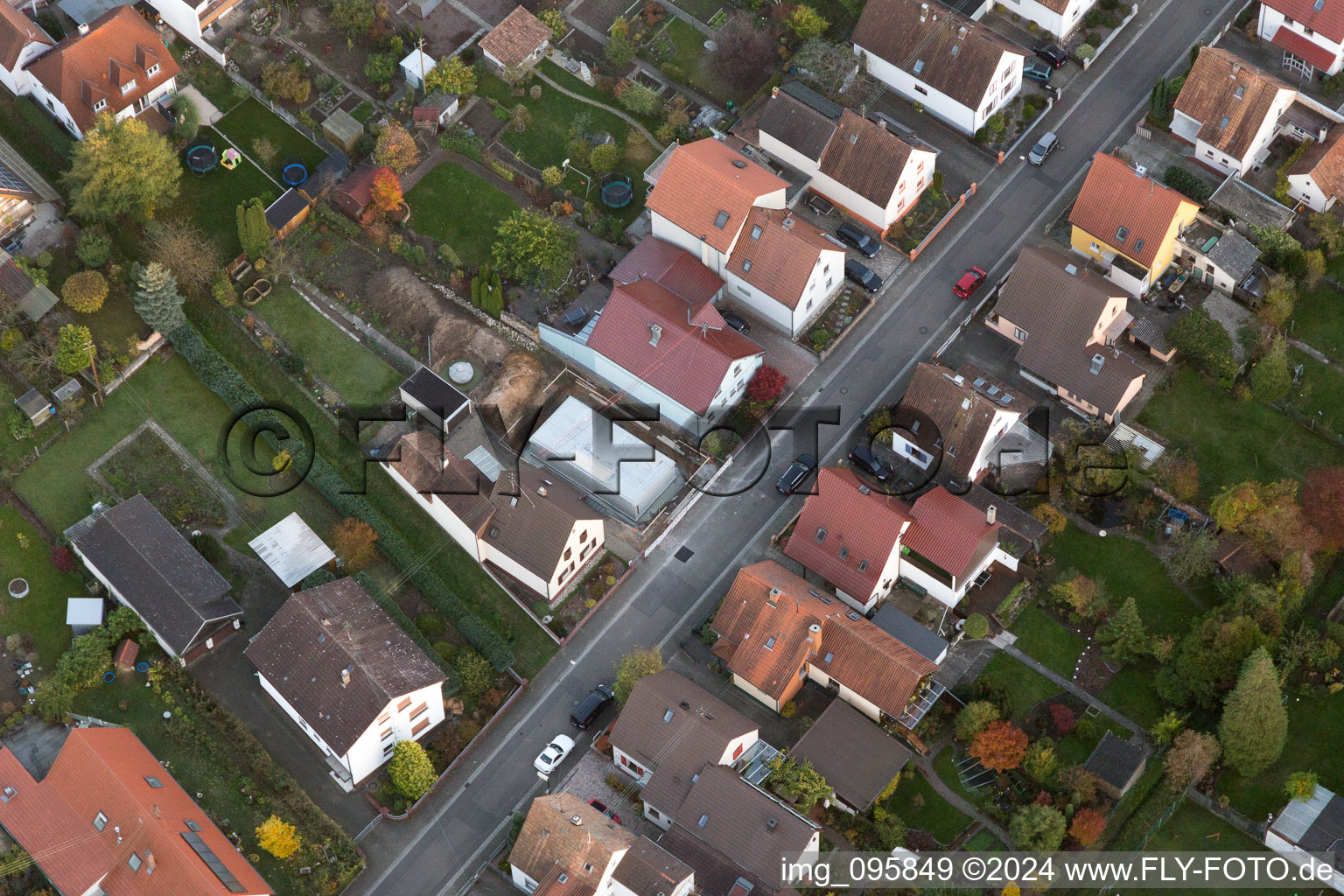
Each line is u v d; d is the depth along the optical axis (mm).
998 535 142750
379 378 154875
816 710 137375
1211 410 149750
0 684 138000
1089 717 135625
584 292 158500
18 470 148125
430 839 132125
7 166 161500
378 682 130625
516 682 139625
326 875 128750
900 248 161500
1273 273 154375
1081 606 139250
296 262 160625
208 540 144875
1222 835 129250
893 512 139750
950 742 134875
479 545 143750
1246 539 141000
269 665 133750
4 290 153500
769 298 154875
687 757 129375
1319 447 146875
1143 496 145375
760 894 123812
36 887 126250
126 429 150875
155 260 156625
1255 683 126938
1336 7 161875
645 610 143875
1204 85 160125
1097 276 153625
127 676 138375
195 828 126625
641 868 122875
